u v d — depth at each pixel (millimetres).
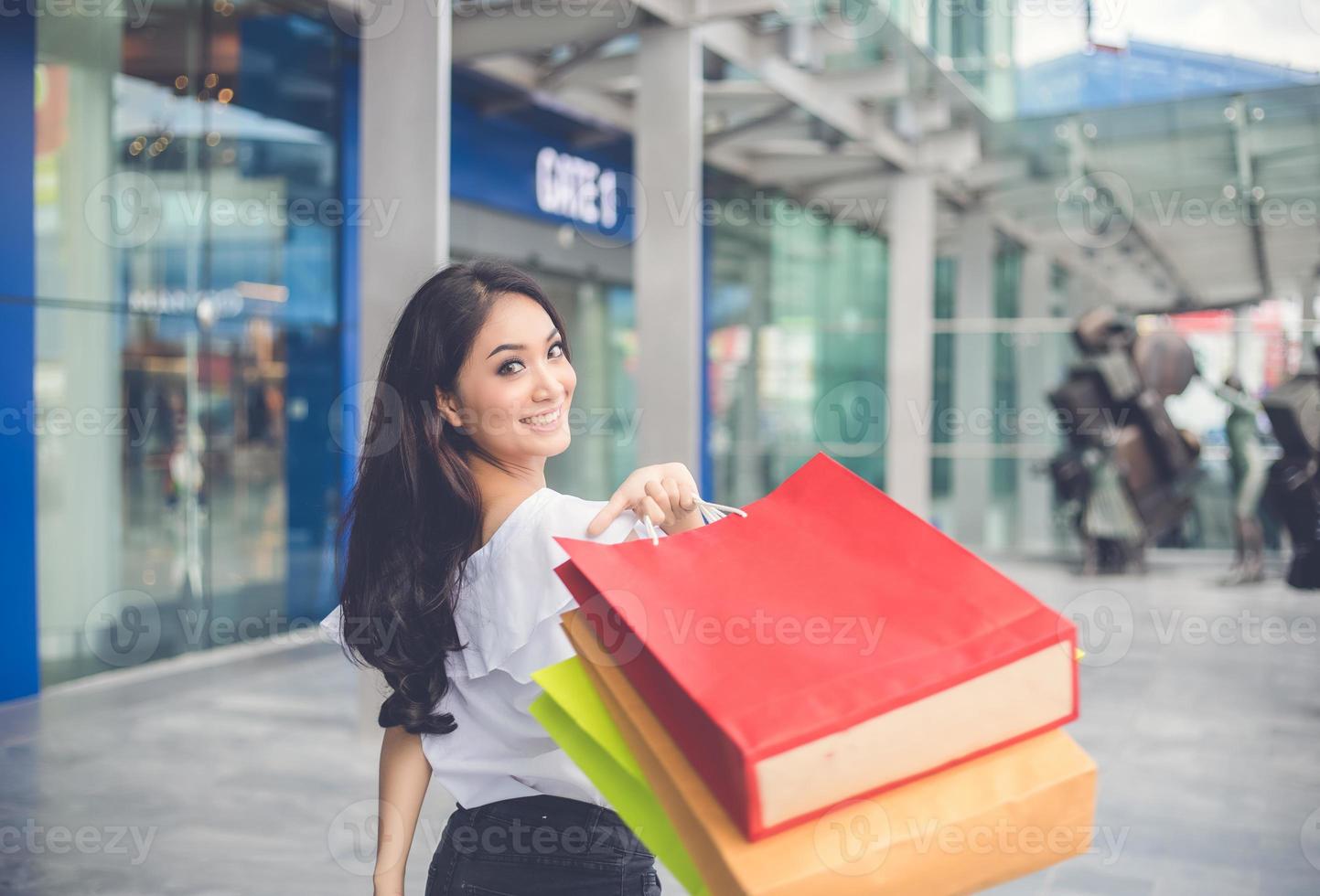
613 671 923
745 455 13891
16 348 6160
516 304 1239
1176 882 3455
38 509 6359
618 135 10977
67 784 4496
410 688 1229
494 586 1192
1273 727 5418
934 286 13438
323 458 8180
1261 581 10602
